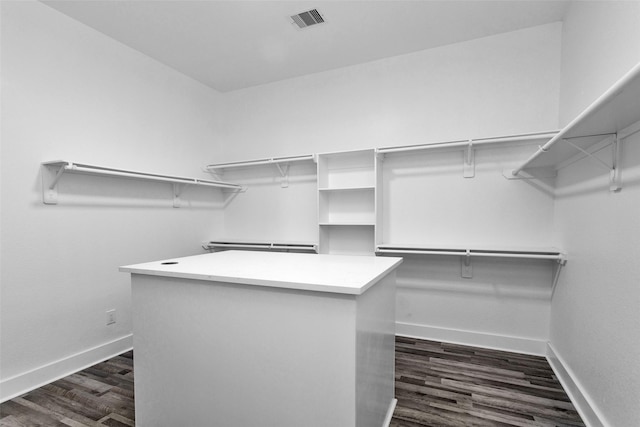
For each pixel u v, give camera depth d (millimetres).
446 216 2633
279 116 3275
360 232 2947
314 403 1139
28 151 1952
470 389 1890
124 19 2230
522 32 2385
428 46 2627
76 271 2195
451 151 2602
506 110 2436
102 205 2365
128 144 2580
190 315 1362
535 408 1696
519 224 2422
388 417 1579
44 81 2039
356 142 2939
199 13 2182
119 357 2379
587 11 1788
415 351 2445
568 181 2029
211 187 3424
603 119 1178
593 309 1589
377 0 2066
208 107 3404
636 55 1245
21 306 1915
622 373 1287
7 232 1856
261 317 1219
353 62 2893
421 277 2738
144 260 2684
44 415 1673
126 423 1604
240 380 1268
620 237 1342
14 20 1892
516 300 2461
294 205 3230
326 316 1108
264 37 2486
